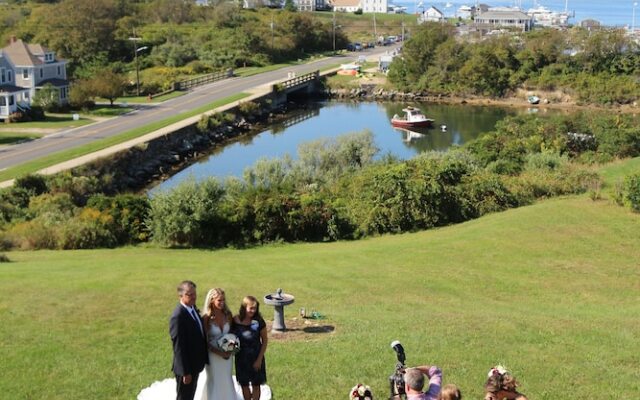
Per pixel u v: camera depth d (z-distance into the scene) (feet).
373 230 120.88
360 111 324.19
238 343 36.63
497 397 34.76
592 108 337.93
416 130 275.59
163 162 202.69
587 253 95.45
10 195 140.05
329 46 522.47
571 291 80.28
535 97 350.43
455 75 367.66
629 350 54.44
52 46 376.27
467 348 52.60
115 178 177.37
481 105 349.41
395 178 122.11
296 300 70.54
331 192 134.41
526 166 158.40
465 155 162.30
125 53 403.34
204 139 234.79
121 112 257.75
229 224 118.32
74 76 345.31
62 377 45.60
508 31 453.99
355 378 45.37
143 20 487.61
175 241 117.39
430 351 51.42
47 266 90.53
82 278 78.79
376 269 88.43
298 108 332.19
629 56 356.38
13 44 269.44
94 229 116.47
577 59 361.92
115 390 43.62
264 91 312.91
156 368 47.03
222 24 481.46
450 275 85.61
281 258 98.63
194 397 38.34
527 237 102.37
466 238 104.12
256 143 244.42
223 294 36.78
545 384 46.01
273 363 47.96
